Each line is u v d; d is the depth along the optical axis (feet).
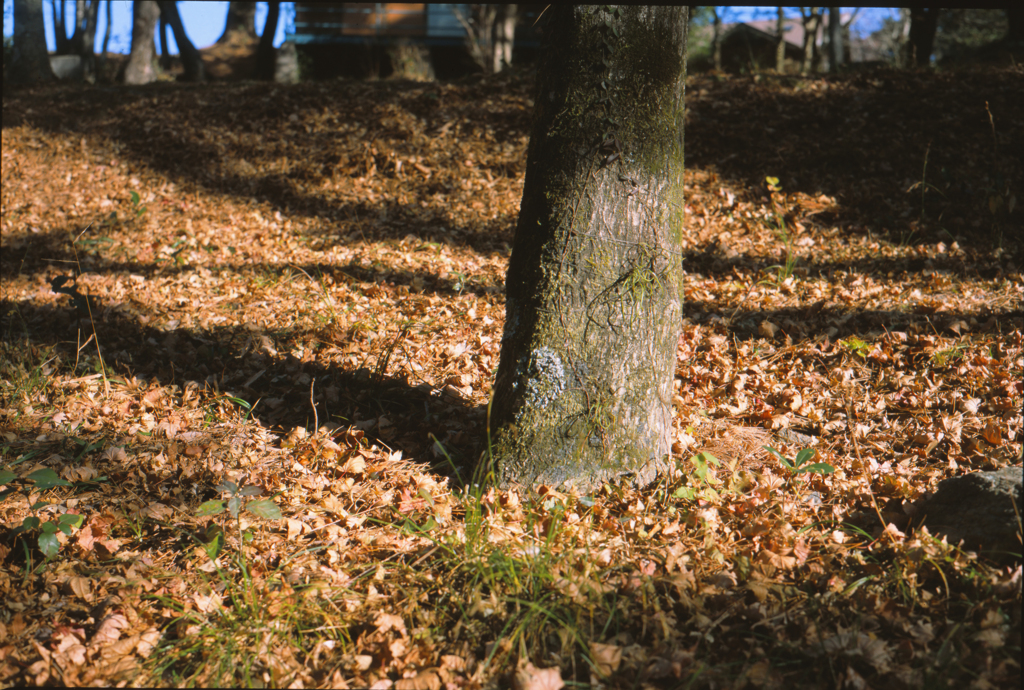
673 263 11.09
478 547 9.57
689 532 10.14
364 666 7.79
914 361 14.78
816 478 11.25
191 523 10.65
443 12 67.41
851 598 8.27
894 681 6.91
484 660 7.79
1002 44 44.47
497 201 27.96
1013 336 15.08
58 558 9.72
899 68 35.09
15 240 26.73
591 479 10.96
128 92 43.37
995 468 10.83
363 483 11.86
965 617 7.66
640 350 10.94
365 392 14.66
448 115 34.42
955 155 27.07
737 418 13.65
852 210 25.23
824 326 17.02
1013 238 22.43
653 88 10.51
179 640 8.21
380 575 9.23
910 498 10.34
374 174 30.99
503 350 11.48
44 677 7.55
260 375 15.56
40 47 52.70
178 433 13.41
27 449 12.67
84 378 15.26
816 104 31.83
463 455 12.57
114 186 31.63
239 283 21.77
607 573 9.05
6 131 37.55
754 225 25.08
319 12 66.90
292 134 34.55
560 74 10.52
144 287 21.57
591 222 10.63
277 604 8.64
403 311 18.98
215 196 30.60
